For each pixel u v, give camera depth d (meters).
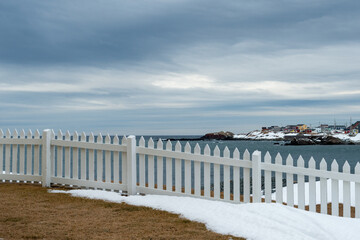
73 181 9.84
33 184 10.31
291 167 7.72
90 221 6.39
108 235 5.61
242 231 5.77
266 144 122.06
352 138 118.69
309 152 69.00
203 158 8.44
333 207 7.46
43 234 5.56
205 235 5.66
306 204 10.30
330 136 117.94
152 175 9.10
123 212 7.07
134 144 9.07
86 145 9.68
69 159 9.97
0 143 10.53
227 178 8.28
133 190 9.06
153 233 5.73
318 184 12.02
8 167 10.52
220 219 6.33
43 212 6.95
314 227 5.93
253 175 7.85
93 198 8.26
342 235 5.73
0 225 6.00
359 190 7.20
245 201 8.01
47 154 10.01
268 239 5.42
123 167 9.32
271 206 6.82
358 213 7.20
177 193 8.75
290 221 6.15
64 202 7.88
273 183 14.73
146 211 7.15
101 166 9.59
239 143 130.12
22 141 10.30
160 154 8.91
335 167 7.39
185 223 6.34
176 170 8.82
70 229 5.88
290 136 147.62
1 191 9.12
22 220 6.33
